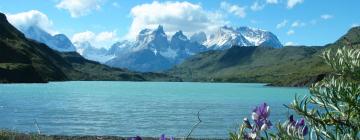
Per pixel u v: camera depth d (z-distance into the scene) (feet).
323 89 13.26
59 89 547.90
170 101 349.20
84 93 468.34
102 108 265.34
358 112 12.84
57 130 149.48
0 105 266.57
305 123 12.89
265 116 13.74
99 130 153.17
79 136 124.47
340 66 13.03
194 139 125.08
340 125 12.92
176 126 168.25
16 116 197.57
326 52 13.35
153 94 482.28
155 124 176.76
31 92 442.09
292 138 12.59
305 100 13.50
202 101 351.67
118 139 122.21
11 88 528.63
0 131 80.33
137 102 332.39
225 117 206.69
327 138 12.53
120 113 231.91
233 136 13.98
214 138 128.57
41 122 174.81
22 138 79.61
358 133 12.49
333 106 13.15
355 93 12.78
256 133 13.71
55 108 254.68
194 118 203.00
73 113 225.35
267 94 479.41
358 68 12.77
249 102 335.88
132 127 165.07
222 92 549.54
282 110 239.09
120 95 446.19
